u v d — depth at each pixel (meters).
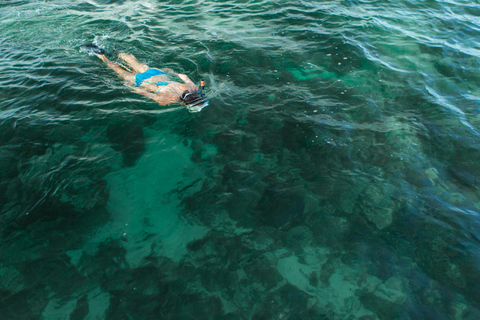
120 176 4.12
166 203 3.82
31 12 8.10
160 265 3.20
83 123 4.89
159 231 3.52
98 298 2.91
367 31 7.40
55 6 8.55
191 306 2.87
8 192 3.84
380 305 2.89
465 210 3.75
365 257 3.29
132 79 5.86
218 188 4.00
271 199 3.88
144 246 3.37
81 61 6.28
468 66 6.41
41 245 3.33
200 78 5.89
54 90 5.52
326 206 3.80
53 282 3.02
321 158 4.45
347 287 3.03
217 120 5.04
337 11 8.22
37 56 6.41
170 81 5.60
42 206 3.72
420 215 3.70
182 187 4.02
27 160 4.25
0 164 4.16
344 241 3.44
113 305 2.86
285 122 5.03
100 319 2.76
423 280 3.08
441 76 6.16
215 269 3.17
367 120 5.13
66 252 3.29
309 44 6.92
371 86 5.86
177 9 8.45
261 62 6.37
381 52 6.76
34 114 5.01
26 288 2.97
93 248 3.33
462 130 4.95
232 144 4.63
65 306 2.84
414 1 8.86
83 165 4.25
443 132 4.91
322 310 2.86
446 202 3.85
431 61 6.55
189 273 3.14
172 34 7.26
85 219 3.61
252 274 3.13
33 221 3.56
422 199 3.89
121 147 4.54
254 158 4.43
